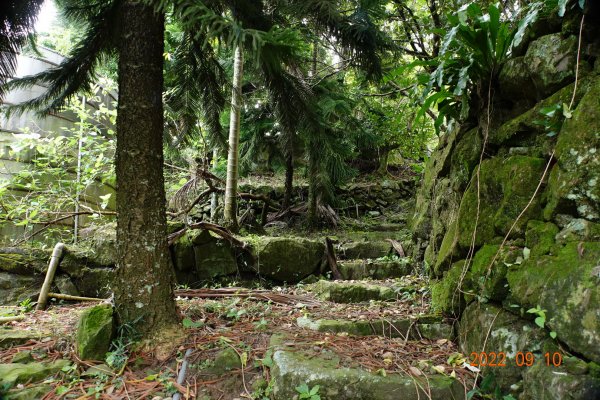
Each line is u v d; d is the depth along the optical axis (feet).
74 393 5.63
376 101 21.40
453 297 6.81
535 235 5.23
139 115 6.64
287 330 7.27
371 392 5.18
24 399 5.42
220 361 6.18
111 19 7.49
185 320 7.02
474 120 7.62
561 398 4.13
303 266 12.41
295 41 4.82
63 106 9.38
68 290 10.36
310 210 17.92
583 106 4.86
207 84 9.92
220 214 15.35
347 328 7.19
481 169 6.77
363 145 20.29
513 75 6.11
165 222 7.00
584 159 4.71
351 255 14.24
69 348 6.75
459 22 6.13
